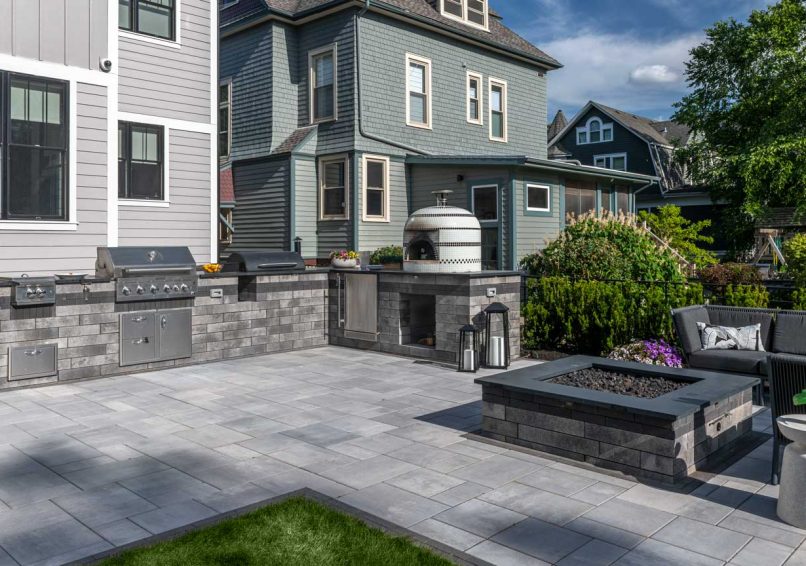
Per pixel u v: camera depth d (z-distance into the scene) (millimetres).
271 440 5840
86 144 10453
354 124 15102
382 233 15844
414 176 16453
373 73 15539
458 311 9461
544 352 10016
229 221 17016
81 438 5898
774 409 4820
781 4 25203
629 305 9500
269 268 10523
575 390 5469
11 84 9672
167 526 4055
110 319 8617
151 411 6855
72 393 7664
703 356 7539
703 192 30000
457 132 17906
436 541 3834
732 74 26516
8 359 7773
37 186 10000
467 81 18141
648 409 4840
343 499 4492
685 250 19938
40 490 4664
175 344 9312
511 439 5766
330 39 15664
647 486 4781
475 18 18562
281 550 3654
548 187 15805
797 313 7508
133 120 11141
